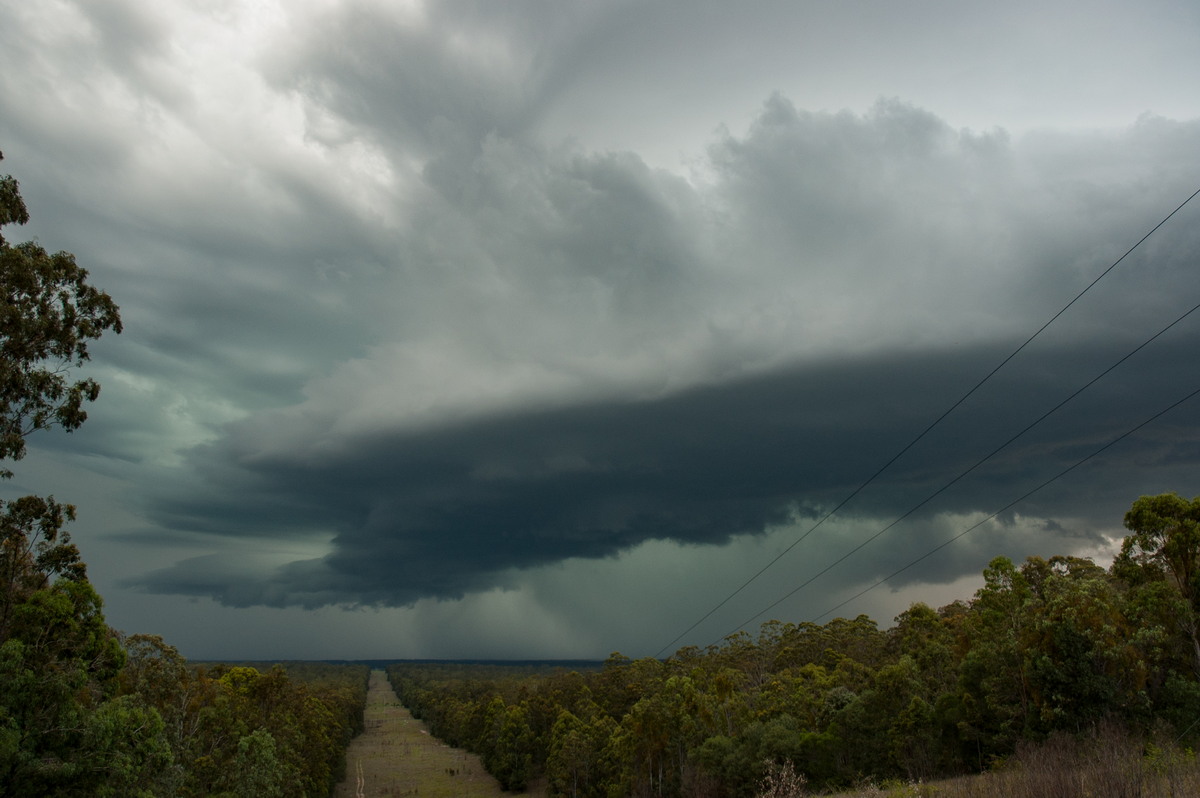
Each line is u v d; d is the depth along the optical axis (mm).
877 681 50938
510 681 173500
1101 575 57094
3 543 29266
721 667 92312
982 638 47750
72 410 29438
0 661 26453
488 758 111750
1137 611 40500
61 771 26203
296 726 66438
